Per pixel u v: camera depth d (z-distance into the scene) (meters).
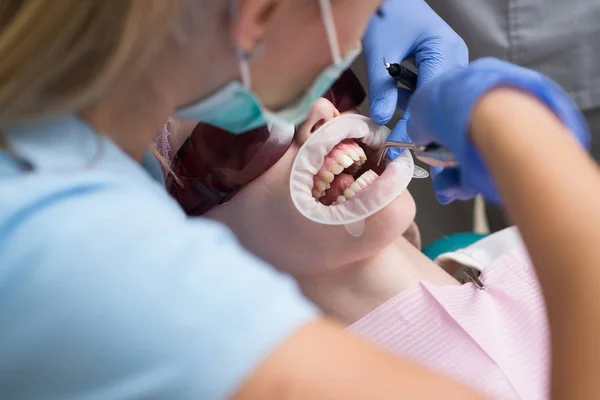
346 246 0.80
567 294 0.37
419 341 0.82
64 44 0.39
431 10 1.02
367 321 0.84
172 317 0.34
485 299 0.85
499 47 1.08
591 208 0.38
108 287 0.34
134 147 0.49
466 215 1.29
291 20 0.46
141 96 0.46
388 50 0.95
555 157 0.40
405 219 0.80
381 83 0.90
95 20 0.39
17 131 0.41
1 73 0.39
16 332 0.34
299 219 0.78
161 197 0.43
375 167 0.84
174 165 0.78
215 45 0.45
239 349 0.34
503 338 0.82
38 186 0.38
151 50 0.41
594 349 0.35
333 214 0.78
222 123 0.55
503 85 0.44
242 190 0.80
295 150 0.78
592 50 1.04
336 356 0.34
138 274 0.35
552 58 1.06
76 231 0.35
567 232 0.37
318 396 0.33
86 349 0.34
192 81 0.47
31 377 0.35
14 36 0.38
